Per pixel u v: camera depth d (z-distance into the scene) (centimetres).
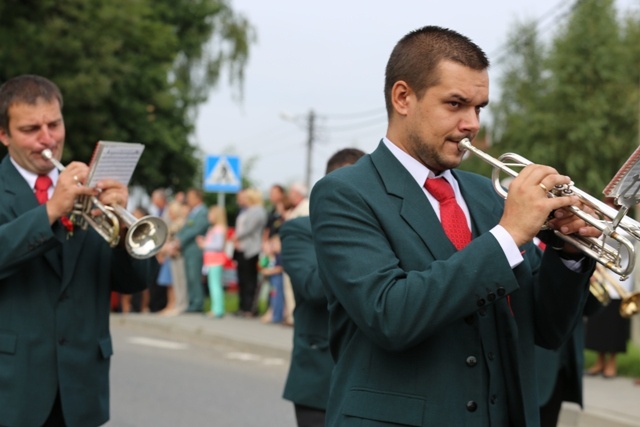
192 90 4575
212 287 1920
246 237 1883
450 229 406
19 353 529
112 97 3647
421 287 373
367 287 382
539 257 441
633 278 1181
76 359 537
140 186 4212
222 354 1529
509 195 383
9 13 3322
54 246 522
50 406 531
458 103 396
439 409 387
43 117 548
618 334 1234
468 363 392
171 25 4353
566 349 723
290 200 1648
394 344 377
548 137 4297
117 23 3553
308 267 632
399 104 409
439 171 414
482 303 374
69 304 539
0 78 3341
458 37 401
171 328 1775
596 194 4188
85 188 522
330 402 411
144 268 561
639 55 4250
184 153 4291
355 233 396
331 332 422
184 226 1973
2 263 518
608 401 1112
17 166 561
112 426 1005
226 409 1109
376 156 416
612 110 4166
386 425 389
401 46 409
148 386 1238
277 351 1499
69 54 3350
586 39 4219
